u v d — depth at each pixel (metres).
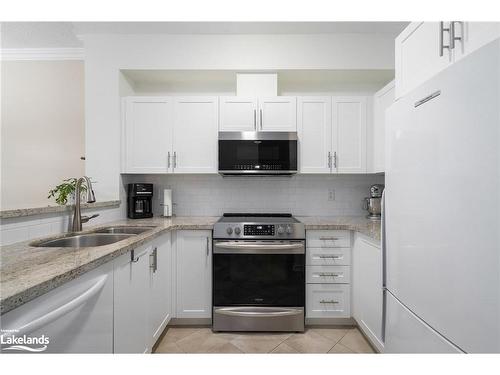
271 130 2.41
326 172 2.42
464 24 0.89
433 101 0.88
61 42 2.71
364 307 1.87
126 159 2.44
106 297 1.11
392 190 1.18
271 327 2.04
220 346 1.87
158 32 2.42
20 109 2.89
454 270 0.79
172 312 2.11
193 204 2.73
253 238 2.05
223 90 2.75
